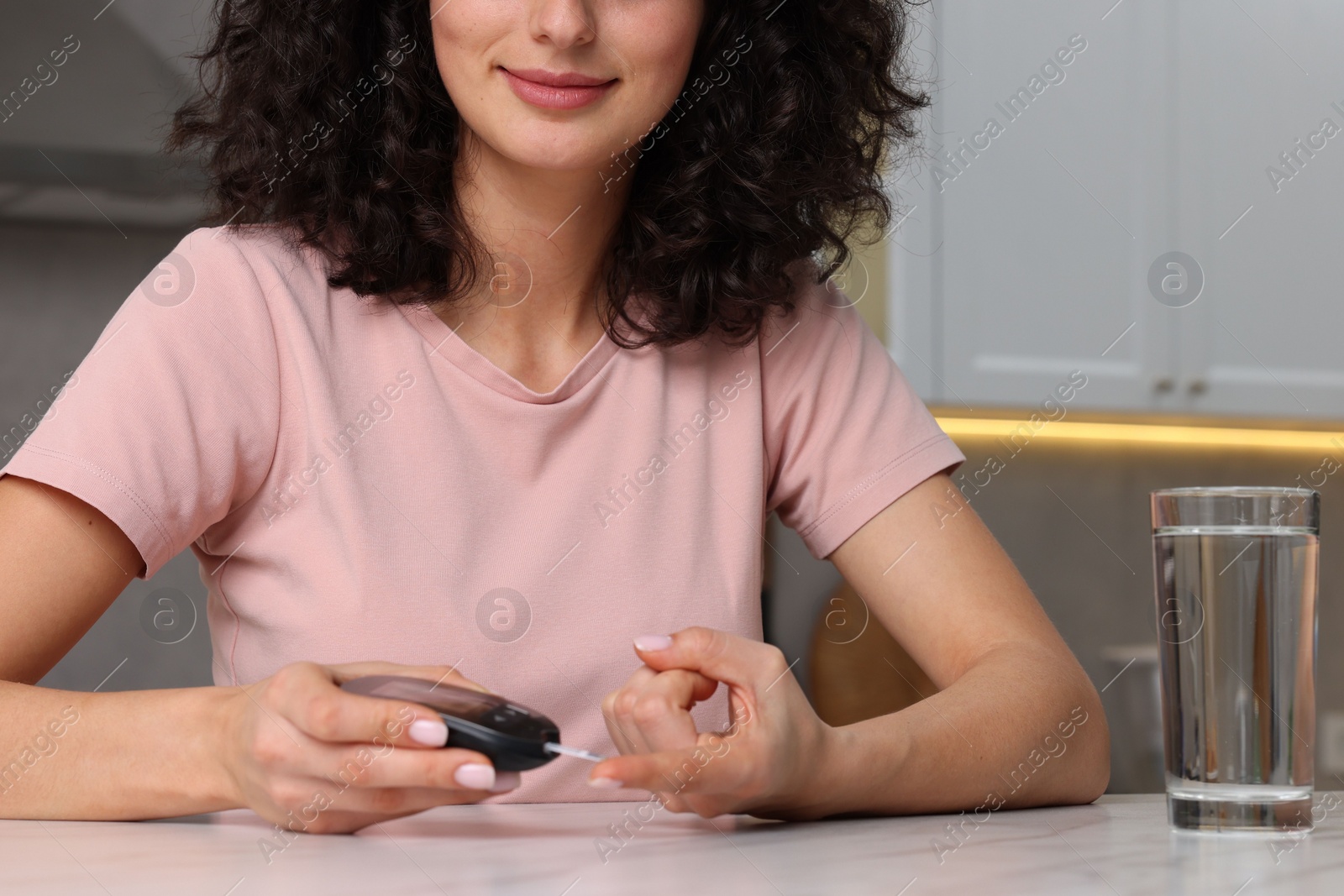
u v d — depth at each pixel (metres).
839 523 1.03
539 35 0.83
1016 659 0.84
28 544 0.78
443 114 0.96
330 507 0.90
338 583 0.88
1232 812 0.60
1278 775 0.59
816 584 2.13
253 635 0.91
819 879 0.47
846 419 1.05
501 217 0.95
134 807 0.64
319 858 0.52
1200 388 2.22
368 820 0.59
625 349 1.00
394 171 0.94
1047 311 2.17
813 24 1.06
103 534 0.80
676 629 0.95
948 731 0.73
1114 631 2.50
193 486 0.85
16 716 0.66
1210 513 0.59
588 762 0.91
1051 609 2.48
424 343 0.95
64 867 0.50
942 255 2.12
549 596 0.93
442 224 0.93
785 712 0.62
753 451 1.02
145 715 0.65
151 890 0.44
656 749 0.61
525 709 0.59
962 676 0.82
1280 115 2.23
